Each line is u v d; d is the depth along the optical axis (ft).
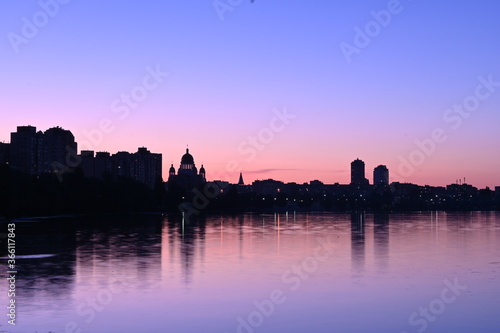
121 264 290.56
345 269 273.33
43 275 252.42
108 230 586.86
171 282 233.96
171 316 175.01
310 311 182.91
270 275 253.65
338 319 172.96
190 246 399.03
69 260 307.78
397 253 350.64
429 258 321.52
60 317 173.06
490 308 188.85
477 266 285.43
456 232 593.01
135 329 160.35
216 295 206.59
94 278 244.01
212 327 163.22
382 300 199.62
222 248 383.65
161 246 397.19
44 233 530.27
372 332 160.04
